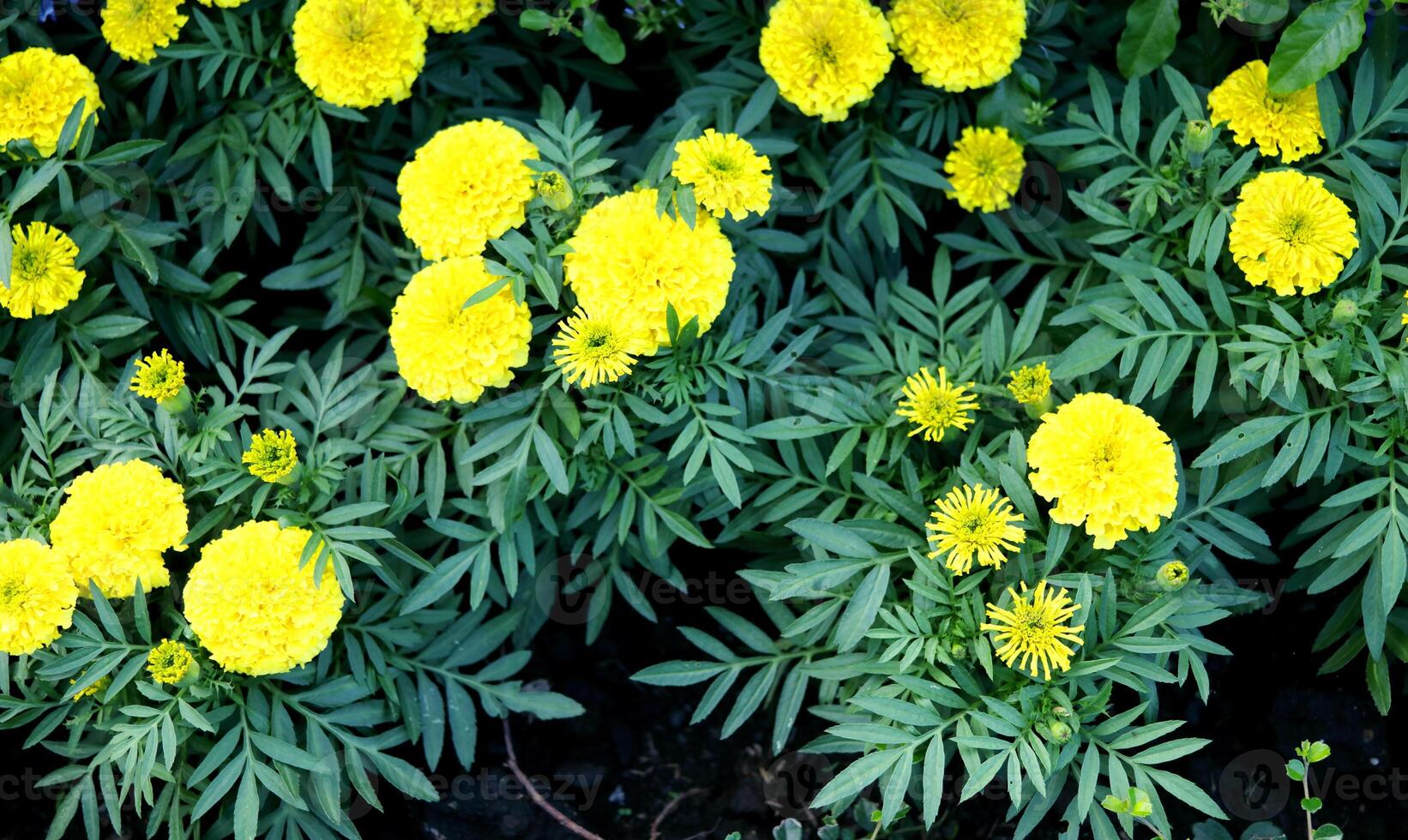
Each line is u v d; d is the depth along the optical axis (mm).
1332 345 1118
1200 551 1135
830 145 1283
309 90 1246
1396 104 1181
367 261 1285
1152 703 1141
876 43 1197
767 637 1208
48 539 1154
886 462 1206
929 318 1299
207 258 1249
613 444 1145
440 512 1221
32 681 1158
